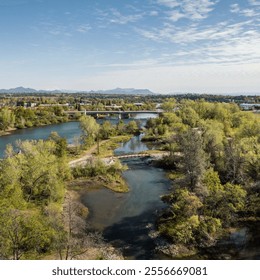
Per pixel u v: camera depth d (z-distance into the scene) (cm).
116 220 5428
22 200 4778
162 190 6944
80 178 7662
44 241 3541
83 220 5322
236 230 4862
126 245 4553
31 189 5675
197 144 5959
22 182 5703
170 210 5450
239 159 6462
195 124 14200
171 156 8956
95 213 5738
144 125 18350
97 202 6281
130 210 5859
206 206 5034
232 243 4503
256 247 4391
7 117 16475
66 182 7400
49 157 6794
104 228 5122
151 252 4356
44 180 5784
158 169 8675
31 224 3469
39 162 5903
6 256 3150
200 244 4472
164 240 4656
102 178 7562
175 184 6062
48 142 8538
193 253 4294
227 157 6831
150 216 5572
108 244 4569
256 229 4881
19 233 3347
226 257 4156
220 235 4691
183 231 4569
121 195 6669
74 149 10788
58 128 17488
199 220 4784
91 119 12412
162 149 10975
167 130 13200
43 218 3916
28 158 6269
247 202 5419
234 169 6412
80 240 4425
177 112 17188
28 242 3416
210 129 9556
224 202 5072
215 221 4741
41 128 17588
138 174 8200
